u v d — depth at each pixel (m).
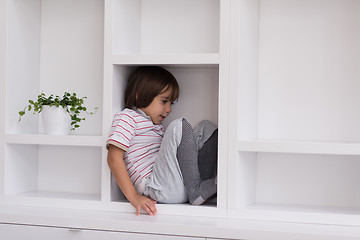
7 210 1.73
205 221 1.57
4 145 1.83
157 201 1.71
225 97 1.63
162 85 1.79
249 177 1.76
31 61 1.99
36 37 2.02
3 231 1.68
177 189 1.69
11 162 1.88
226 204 1.63
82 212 1.71
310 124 1.80
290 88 1.82
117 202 1.73
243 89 1.68
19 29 1.91
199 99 1.89
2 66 1.84
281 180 1.82
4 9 1.84
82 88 2.00
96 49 1.99
